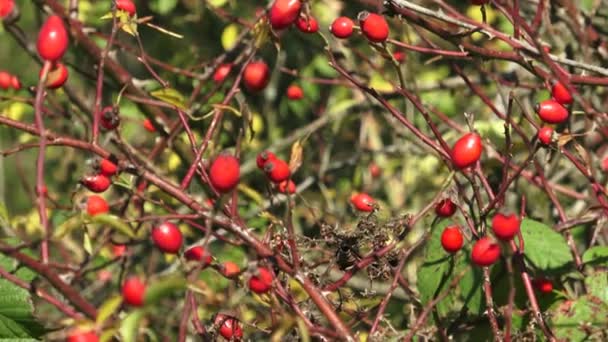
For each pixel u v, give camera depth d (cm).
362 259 362
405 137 606
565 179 605
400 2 392
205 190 402
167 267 562
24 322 361
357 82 384
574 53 515
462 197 388
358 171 714
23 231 600
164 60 712
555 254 405
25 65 705
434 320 408
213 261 324
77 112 531
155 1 725
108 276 546
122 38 732
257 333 442
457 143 331
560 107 371
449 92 677
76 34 401
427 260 411
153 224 303
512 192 504
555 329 387
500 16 672
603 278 394
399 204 700
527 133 552
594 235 438
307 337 287
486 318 411
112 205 439
